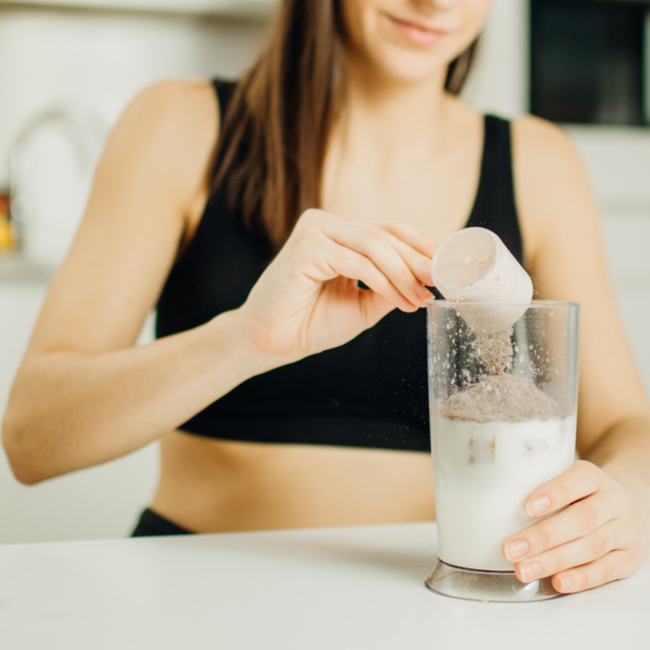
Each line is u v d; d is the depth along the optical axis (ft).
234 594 1.50
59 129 7.39
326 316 1.92
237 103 3.01
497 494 1.45
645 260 7.11
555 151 3.29
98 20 7.44
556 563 1.46
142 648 1.24
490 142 3.22
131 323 2.68
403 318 2.60
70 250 2.75
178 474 2.86
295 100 2.88
